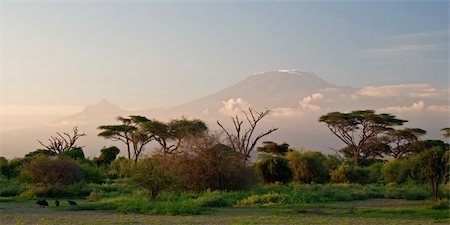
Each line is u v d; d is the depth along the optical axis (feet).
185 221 79.82
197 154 138.21
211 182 138.21
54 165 153.69
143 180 113.91
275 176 171.73
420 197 121.29
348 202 116.47
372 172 190.19
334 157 216.74
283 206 102.63
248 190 140.15
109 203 104.27
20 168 189.37
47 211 95.91
